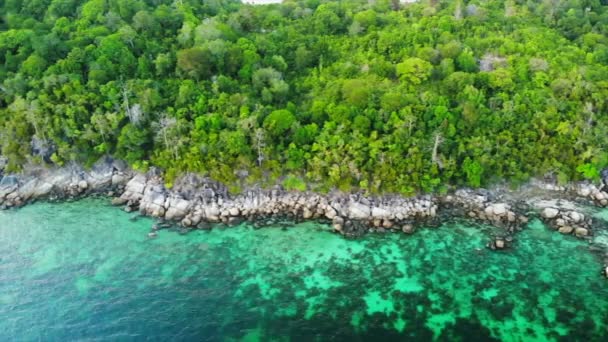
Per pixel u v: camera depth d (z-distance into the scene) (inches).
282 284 2613.2
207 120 3312.0
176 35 4126.5
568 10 4626.0
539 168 3314.5
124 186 3361.2
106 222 3083.2
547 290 2539.4
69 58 3602.4
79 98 3395.7
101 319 2385.6
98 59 3607.3
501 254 2797.7
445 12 4584.2
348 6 4753.9
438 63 3860.7
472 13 4579.2
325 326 2358.5
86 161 3395.7
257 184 3218.5
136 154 3319.4
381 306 2469.2
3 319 2372.0
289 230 3016.7
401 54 3932.1
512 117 3422.7
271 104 3585.1
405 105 3408.0
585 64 3890.3
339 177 3134.8
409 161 3189.0
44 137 3366.1
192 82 3592.5
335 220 3048.7
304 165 3245.6
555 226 2999.5
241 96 3472.0
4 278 2623.0
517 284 2581.2
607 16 4544.8
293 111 3440.0
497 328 2331.4
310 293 2554.1
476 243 2886.3
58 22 4013.3
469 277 2637.8
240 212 3134.8
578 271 2657.5
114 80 3599.9
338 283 2618.1
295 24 4407.0
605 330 2306.8
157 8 4377.5
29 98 3425.2
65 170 3403.1
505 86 3624.5
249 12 4421.8
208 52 3695.9
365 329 2340.1
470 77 3585.1
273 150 3262.8
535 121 3420.3
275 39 4151.1
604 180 3353.8
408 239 2933.1
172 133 3275.1
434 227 3024.1
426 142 3262.8
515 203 3206.2
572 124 3417.8
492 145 3329.2
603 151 3316.9
